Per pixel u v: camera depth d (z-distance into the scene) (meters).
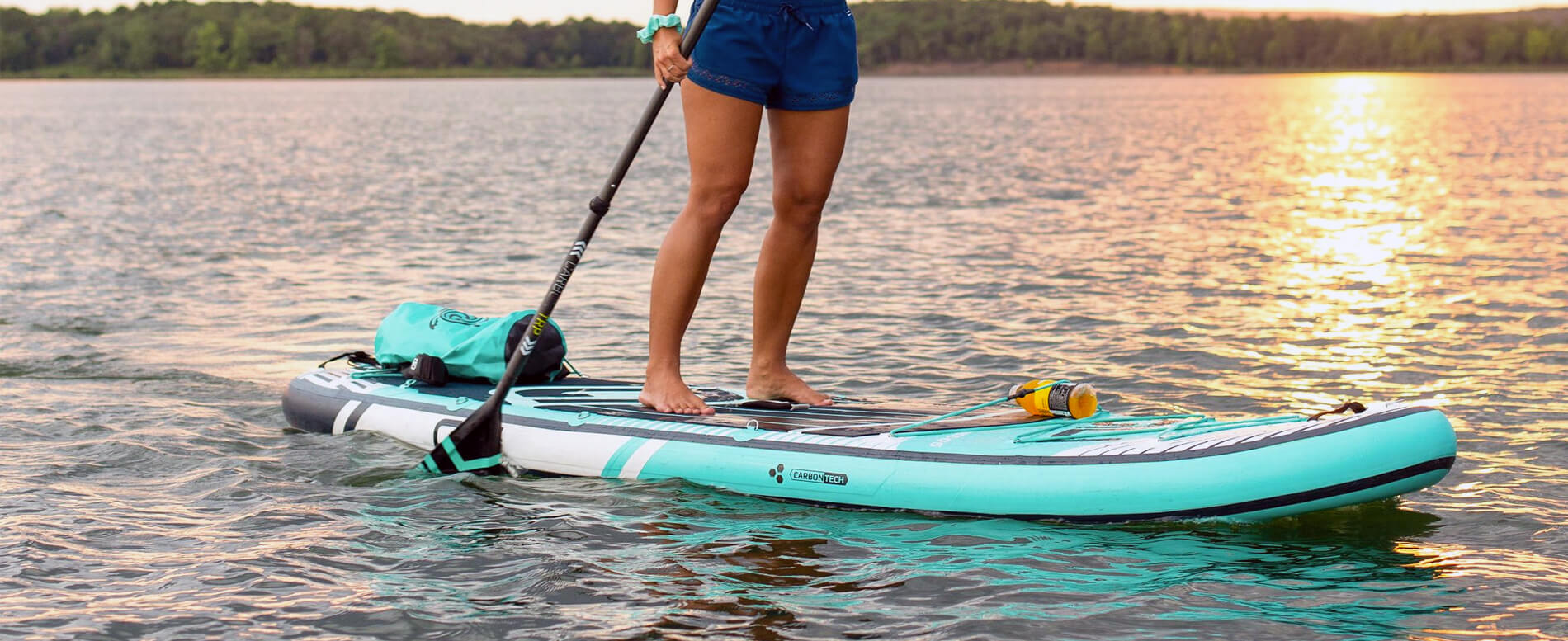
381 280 9.75
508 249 11.78
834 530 3.69
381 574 3.34
